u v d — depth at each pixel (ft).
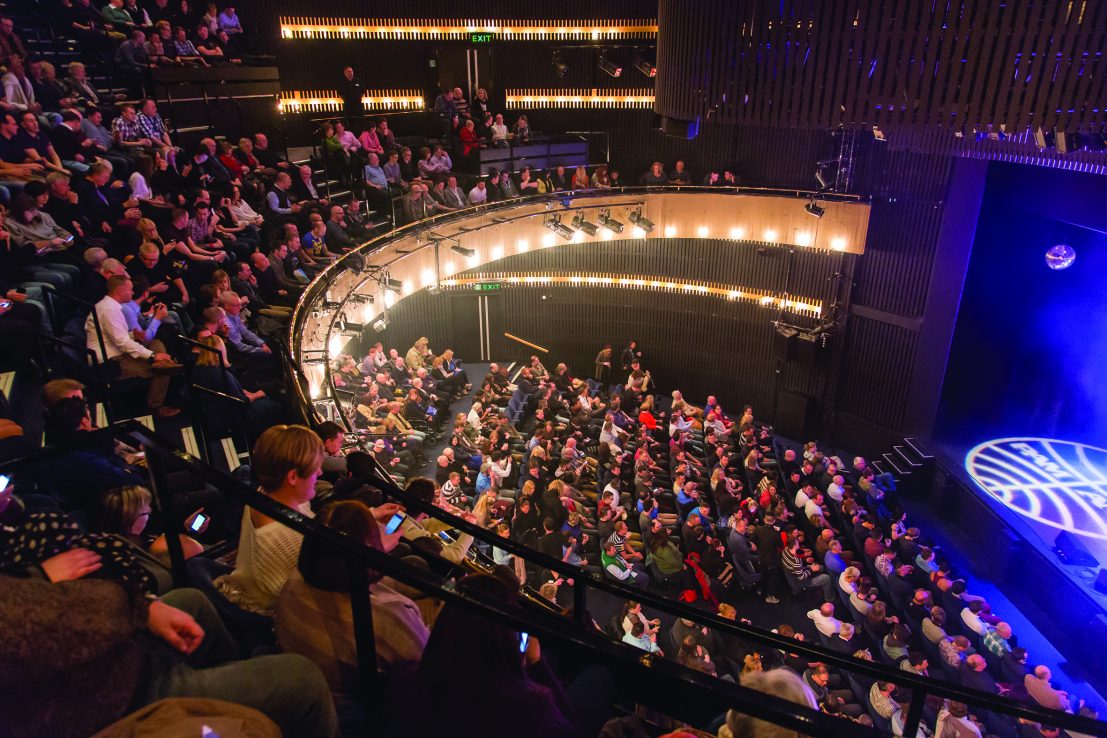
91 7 52.39
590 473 60.44
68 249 32.83
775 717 7.98
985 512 59.93
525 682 9.19
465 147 67.92
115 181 39.04
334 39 71.82
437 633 9.15
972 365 71.46
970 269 67.26
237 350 35.19
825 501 62.44
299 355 33.17
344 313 48.21
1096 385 67.26
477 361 89.30
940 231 66.44
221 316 31.45
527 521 49.57
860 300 73.56
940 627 45.93
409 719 9.07
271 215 48.16
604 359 84.79
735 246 80.02
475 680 8.93
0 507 11.64
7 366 26.81
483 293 86.02
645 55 73.05
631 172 83.25
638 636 42.52
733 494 58.34
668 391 89.04
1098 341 66.18
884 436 73.15
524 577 37.93
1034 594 55.47
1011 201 60.75
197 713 6.95
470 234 65.62
